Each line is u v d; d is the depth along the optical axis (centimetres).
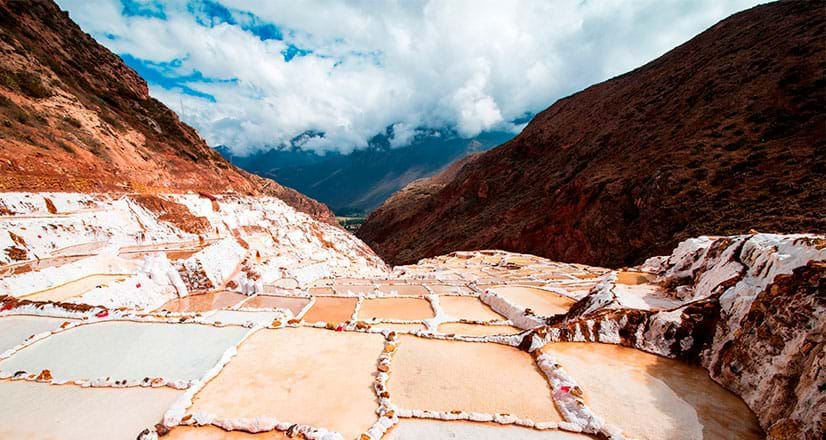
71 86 4225
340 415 747
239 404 781
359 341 1105
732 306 897
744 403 753
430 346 1088
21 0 4466
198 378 888
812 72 3203
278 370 929
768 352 724
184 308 1691
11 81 3152
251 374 908
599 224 3819
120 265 1877
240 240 2970
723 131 3475
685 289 1216
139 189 3134
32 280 1495
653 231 3177
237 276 2120
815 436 534
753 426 690
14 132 2581
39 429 707
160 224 2683
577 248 3978
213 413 748
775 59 3662
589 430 698
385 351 1030
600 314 1096
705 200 2983
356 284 2320
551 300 1852
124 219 2473
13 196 2003
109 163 3275
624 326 1048
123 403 795
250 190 5750
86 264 1755
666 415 729
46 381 877
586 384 841
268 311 1520
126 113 4903
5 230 1727
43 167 2442
